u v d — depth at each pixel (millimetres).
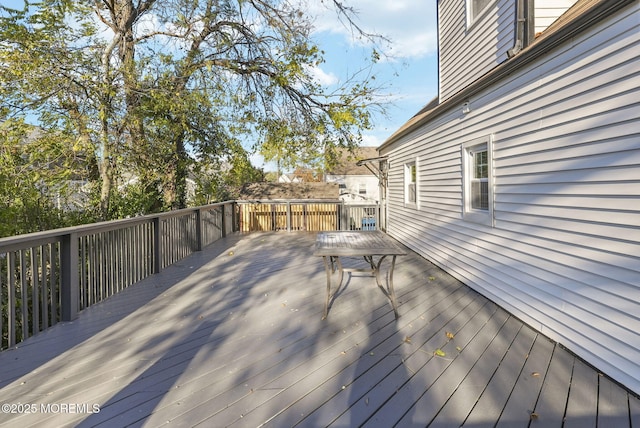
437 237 5805
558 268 2828
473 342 2795
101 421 1827
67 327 3146
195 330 3064
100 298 3928
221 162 10227
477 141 4297
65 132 6996
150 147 7910
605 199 2389
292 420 1835
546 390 2113
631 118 2195
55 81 6105
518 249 3395
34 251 2971
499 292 3725
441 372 2314
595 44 2465
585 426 1782
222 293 4211
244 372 2332
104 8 7484
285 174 31891
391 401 1998
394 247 3512
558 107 2852
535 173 3162
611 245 2332
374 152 22719
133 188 7949
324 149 10156
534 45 2986
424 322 3223
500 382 2197
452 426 1789
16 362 2484
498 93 3799
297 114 9570
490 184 3924
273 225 11680
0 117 6344
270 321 3271
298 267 5680
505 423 1807
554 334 2844
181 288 4441
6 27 5664
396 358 2510
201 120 8516
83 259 3629
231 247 7820
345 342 2789
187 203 11016
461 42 5770
